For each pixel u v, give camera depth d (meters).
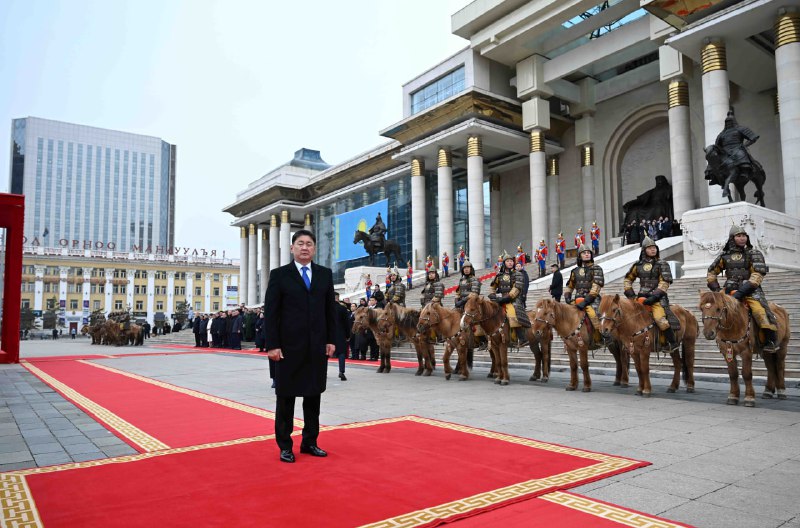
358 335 19.19
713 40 22.70
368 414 8.23
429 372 13.92
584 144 36.84
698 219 18.75
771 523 3.87
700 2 22.20
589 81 36.53
